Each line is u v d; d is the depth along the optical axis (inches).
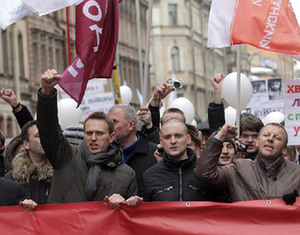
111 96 560.1
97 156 262.4
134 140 311.4
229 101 418.9
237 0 323.3
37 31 1578.5
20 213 260.4
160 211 260.5
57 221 260.2
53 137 257.6
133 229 259.8
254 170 267.4
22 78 1515.7
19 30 1507.1
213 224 259.8
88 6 299.0
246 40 320.5
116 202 257.0
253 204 259.3
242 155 333.7
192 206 260.1
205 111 2888.8
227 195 277.3
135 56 2279.8
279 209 258.5
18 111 328.2
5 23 350.6
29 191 287.7
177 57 3026.6
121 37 2144.4
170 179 275.3
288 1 323.3
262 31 320.8
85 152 265.1
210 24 324.2
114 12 307.3
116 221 260.1
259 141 265.7
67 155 265.0
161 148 291.3
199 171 264.4
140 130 344.5
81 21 298.5
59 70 1681.8
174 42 3016.7
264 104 557.6
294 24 322.7
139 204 260.4
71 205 260.2
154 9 3019.2
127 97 537.0
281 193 262.2
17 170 289.0
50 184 289.3
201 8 3004.4
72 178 263.7
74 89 297.4
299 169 265.4
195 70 3038.9
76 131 320.8
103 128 265.0
